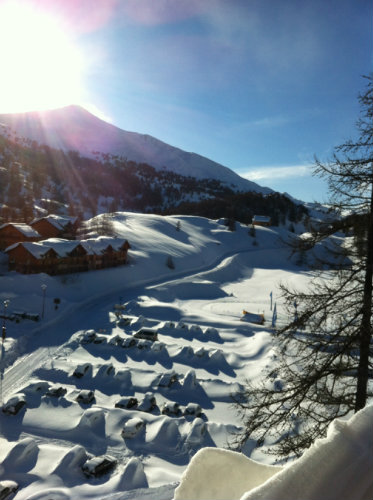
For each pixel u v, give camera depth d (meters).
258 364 37.88
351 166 6.90
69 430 25.02
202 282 89.75
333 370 7.13
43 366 35.84
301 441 7.08
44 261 67.19
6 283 57.53
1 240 79.56
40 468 20.03
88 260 76.88
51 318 51.09
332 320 7.26
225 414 28.72
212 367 37.91
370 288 6.82
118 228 118.25
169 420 25.39
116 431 25.06
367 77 6.49
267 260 137.25
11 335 43.25
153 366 37.94
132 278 81.62
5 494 17.80
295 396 7.45
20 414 26.75
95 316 54.59
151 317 57.00
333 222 7.18
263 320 58.25
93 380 33.50
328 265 7.24
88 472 19.77
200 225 163.12
